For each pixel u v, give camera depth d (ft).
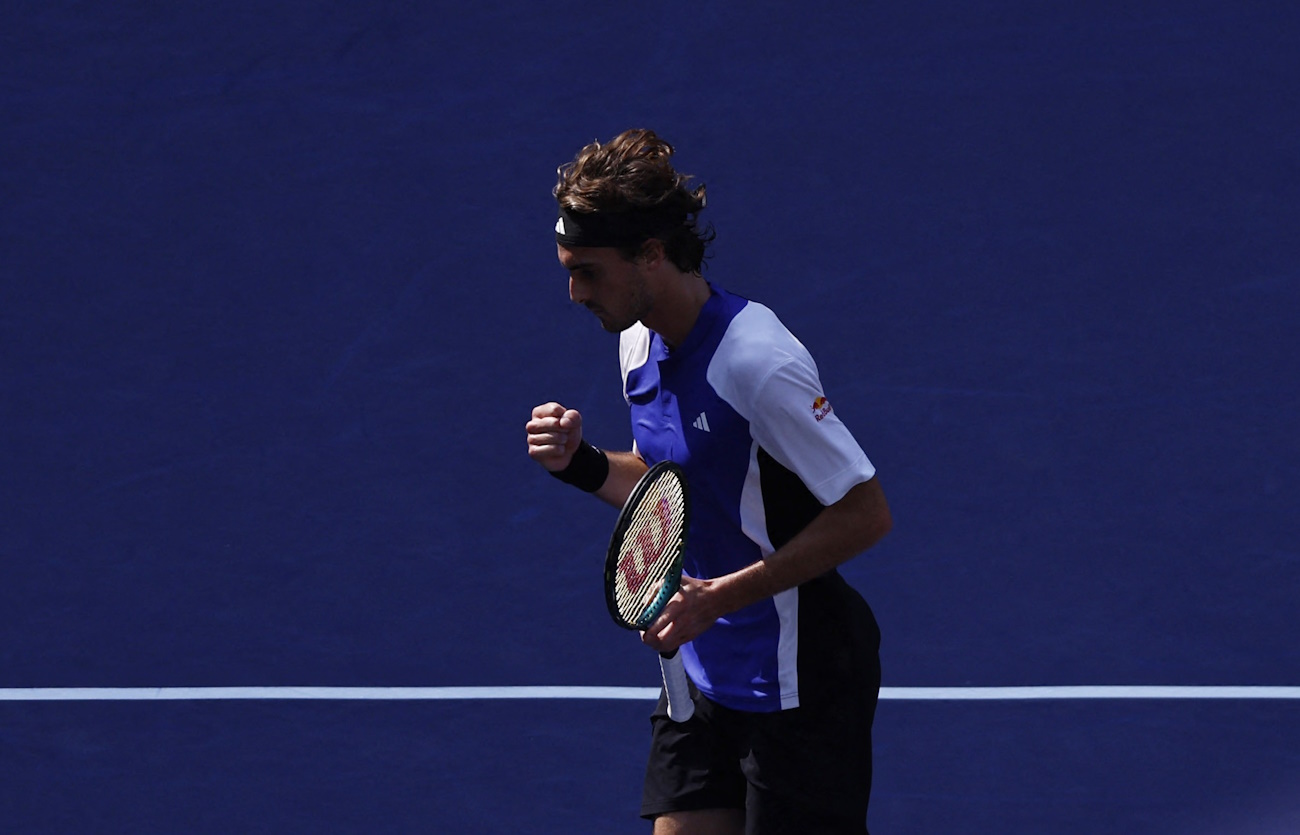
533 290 101.91
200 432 91.76
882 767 67.41
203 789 67.62
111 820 65.98
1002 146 111.55
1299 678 72.13
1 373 96.48
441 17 126.41
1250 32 120.67
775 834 50.52
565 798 66.39
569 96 118.32
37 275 104.53
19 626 78.23
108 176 112.98
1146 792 65.57
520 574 81.00
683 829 52.08
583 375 95.04
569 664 74.84
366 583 80.69
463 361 96.48
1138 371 92.79
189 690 73.77
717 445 47.01
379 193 110.52
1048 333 96.02
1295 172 107.76
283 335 99.14
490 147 114.11
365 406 93.35
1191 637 74.90
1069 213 105.50
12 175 113.19
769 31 123.24
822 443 45.73
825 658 49.24
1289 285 98.53
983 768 67.21
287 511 85.87
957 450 87.51
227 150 114.93
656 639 45.80
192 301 102.12
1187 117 113.09
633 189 44.60
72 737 70.85
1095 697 71.26
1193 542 80.89
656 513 45.93
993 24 122.83
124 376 96.27
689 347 46.85
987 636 75.41
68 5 129.90
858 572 79.66
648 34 123.65
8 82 122.01
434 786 67.36
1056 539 81.41
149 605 79.56
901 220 105.70
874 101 116.06
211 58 123.65
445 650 75.97
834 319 97.76
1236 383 91.50
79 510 86.22
